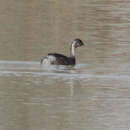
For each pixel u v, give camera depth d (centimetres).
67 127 2372
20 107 2627
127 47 3956
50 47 3934
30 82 3072
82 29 4550
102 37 4262
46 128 2348
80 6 5466
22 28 4525
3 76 3175
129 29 4562
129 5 5606
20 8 5306
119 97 2828
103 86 3016
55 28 4562
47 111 2580
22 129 2328
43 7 5375
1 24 4653
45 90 2912
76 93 2869
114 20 4897
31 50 3822
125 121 2462
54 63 3500
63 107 2655
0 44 3969
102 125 2406
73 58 3588
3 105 2650
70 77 3203
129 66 3444
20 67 3378
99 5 5544
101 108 2641
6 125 2367
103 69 3375
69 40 4162
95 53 3797
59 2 5644
